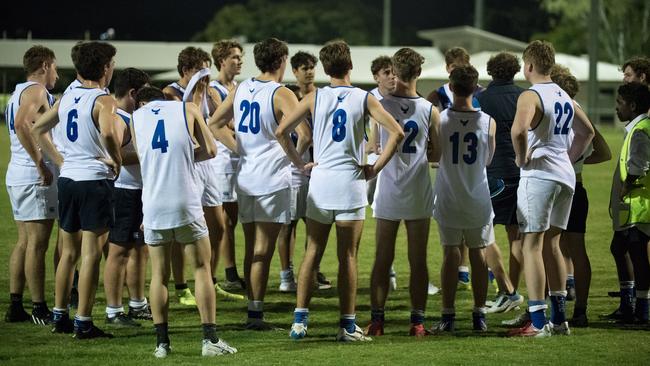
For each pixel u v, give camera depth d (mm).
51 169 29281
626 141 28281
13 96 28703
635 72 30266
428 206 26922
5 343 25984
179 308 32125
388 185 26906
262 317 28578
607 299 33500
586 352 24844
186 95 26906
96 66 26547
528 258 26797
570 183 26594
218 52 35094
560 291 27141
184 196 24422
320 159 26297
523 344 25812
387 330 28438
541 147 26453
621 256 29438
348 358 24125
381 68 32312
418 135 26594
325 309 32125
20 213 28562
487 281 27953
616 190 29281
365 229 54281
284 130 26422
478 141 27016
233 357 24281
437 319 30453
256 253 28281
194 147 25250
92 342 26203
